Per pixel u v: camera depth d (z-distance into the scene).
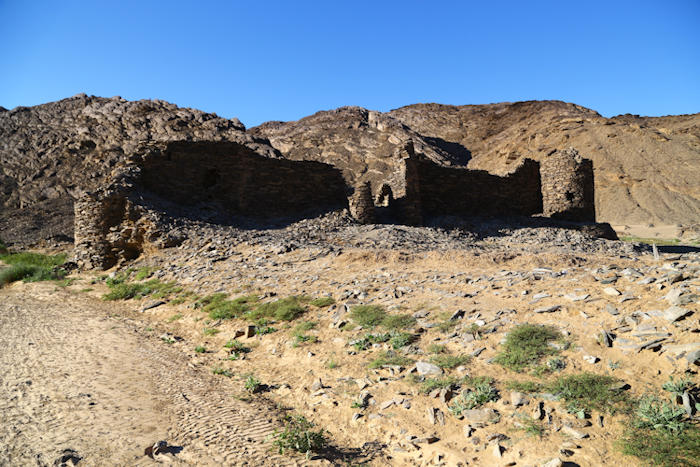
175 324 11.25
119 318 11.94
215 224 21.67
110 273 18.25
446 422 5.32
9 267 19.86
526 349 6.36
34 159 69.50
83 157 71.19
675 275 7.18
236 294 12.45
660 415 4.50
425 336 7.74
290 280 12.95
